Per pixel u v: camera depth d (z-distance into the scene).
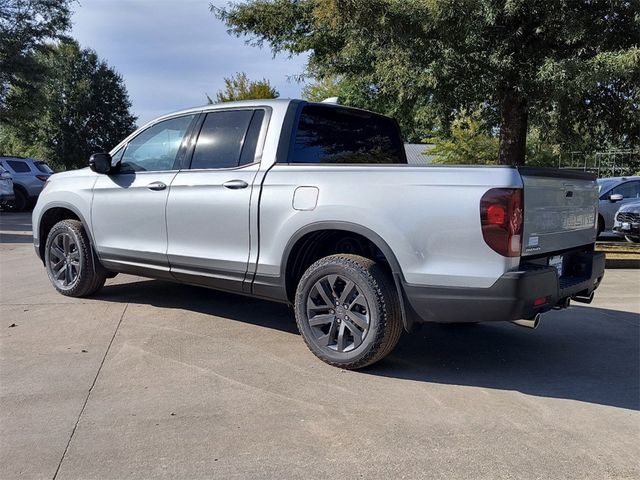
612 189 14.32
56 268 6.52
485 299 3.85
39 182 19.66
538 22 8.02
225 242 4.95
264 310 6.04
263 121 4.94
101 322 5.52
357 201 4.21
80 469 2.96
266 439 3.30
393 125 5.88
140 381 4.10
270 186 4.65
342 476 2.93
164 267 5.45
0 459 3.05
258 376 4.23
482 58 8.42
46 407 3.67
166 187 5.34
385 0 7.69
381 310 4.16
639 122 8.57
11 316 5.70
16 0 26.56
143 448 3.18
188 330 5.31
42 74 28.02
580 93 7.64
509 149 9.65
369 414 3.64
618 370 4.57
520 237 3.84
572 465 3.07
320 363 4.52
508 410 3.76
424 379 4.29
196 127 5.37
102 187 5.92
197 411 3.64
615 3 7.41
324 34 10.80
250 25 11.20
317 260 4.68
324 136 5.11
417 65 8.74
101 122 45.75
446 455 3.15
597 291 7.83
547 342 5.32
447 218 3.92
